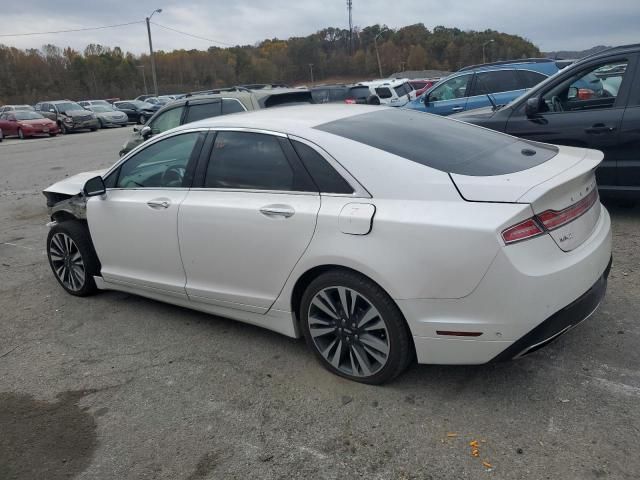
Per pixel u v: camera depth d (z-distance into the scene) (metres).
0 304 5.12
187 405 3.30
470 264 2.73
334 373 3.44
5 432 3.17
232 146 3.76
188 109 8.69
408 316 2.95
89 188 4.42
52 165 15.84
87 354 4.04
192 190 3.92
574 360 3.36
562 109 6.23
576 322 2.95
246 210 3.54
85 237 4.89
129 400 3.41
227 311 3.92
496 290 2.72
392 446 2.79
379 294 3.04
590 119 5.79
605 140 5.70
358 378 3.31
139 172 4.36
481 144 3.57
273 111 4.04
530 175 3.00
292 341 3.95
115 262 4.59
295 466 2.72
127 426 3.15
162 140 4.23
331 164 3.25
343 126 3.52
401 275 2.91
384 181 3.07
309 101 9.23
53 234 5.10
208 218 3.74
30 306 5.02
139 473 2.77
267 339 4.02
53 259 5.21
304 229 3.25
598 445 2.66
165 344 4.09
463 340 2.87
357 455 2.75
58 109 30.52
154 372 3.71
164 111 8.98
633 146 5.57
